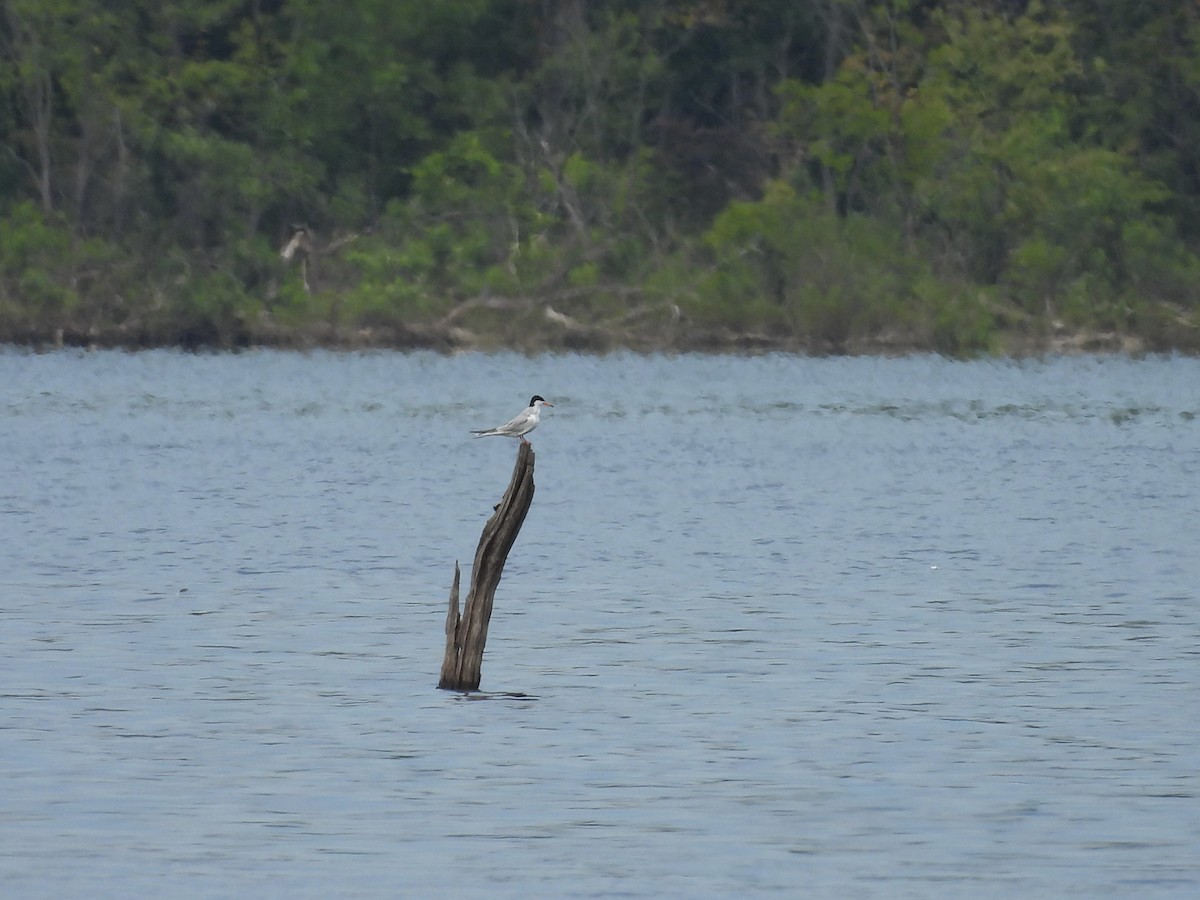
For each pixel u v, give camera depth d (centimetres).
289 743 2948
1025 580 4581
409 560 4881
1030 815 2611
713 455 7712
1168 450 7912
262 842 2495
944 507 6059
